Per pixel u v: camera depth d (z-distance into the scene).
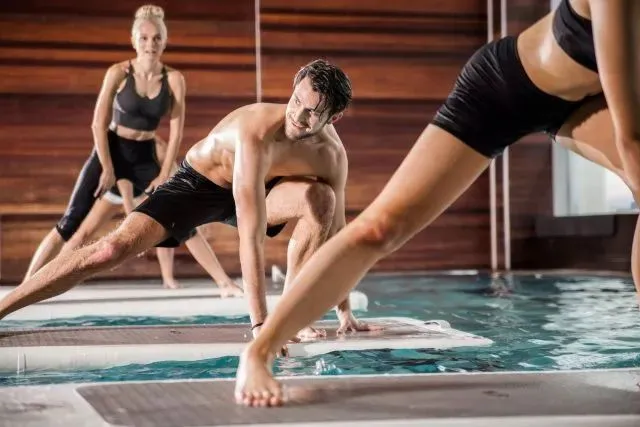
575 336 3.92
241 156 3.30
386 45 9.98
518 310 5.17
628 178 2.18
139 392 2.41
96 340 3.48
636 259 2.31
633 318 4.61
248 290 3.22
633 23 2.07
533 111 2.30
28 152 9.38
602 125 2.34
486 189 10.14
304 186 3.51
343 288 2.27
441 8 10.03
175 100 6.18
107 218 6.19
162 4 9.63
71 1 9.45
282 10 9.77
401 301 5.98
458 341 3.53
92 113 9.49
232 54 9.77
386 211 2.24
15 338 3.56
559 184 9.74
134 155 6.17
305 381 2.52
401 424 2.03
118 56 9.52
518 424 2.05
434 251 10.07
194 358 3.32
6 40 9.35
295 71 9.81
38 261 6.02
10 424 2.09
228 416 2.10
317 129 3.25
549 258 9.46
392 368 3.09
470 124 2.26
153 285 7.18
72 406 2.25
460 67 10.09
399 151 10.01
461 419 2.05
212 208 3.81
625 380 2.50
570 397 2.27
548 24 2.28
